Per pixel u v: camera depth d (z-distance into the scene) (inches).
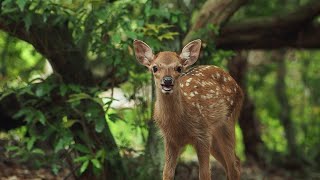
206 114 436.1
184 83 436.1
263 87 780.0
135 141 628.1
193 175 588.7
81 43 515.5
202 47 523.2
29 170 593.9
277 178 706.2
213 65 509.4
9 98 548.7
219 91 452.1
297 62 796.6
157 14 488.1
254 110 756.0
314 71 775.7
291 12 605.9
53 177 581.0
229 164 462.0
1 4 486.9
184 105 418.3
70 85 496.1
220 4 535.8
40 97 506.3
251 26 603.2
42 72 569.3
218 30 540.4
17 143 605.3
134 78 517.3
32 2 480.4
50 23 502.6
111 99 483.2
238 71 731.4
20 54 606.2
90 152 489.1
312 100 770.2
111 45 496.1
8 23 492.7
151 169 520.4
